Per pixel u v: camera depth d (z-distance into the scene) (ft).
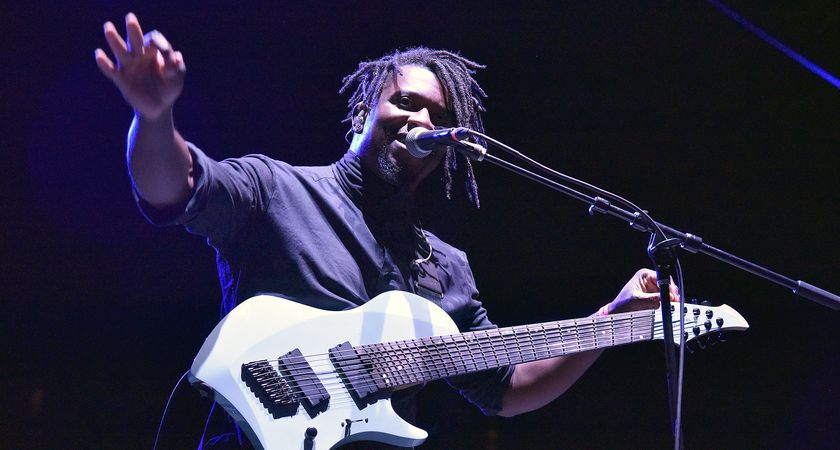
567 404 20.61
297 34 17.63
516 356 9.25
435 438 18.58
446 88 10.03
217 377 7.64
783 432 19.40
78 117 17.60
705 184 19.85
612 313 10.09
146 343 19.38
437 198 19.72
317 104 17.88
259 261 8.41
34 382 18.98
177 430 18.07
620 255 20.29
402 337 8.68
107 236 18.80
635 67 19.34
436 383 10.39
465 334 9.05
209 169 7.66
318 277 8.44
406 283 9.22
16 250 18.47
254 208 8.36
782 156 19.43
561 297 20.47
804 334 19.67
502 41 18.98
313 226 8.64
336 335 8.28
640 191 20.08
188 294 19.30
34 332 19.04
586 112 19.72
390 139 9.30
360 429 8.07
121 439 18.85
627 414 20.40
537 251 20.31
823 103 18.86
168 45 6.48
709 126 19.63
